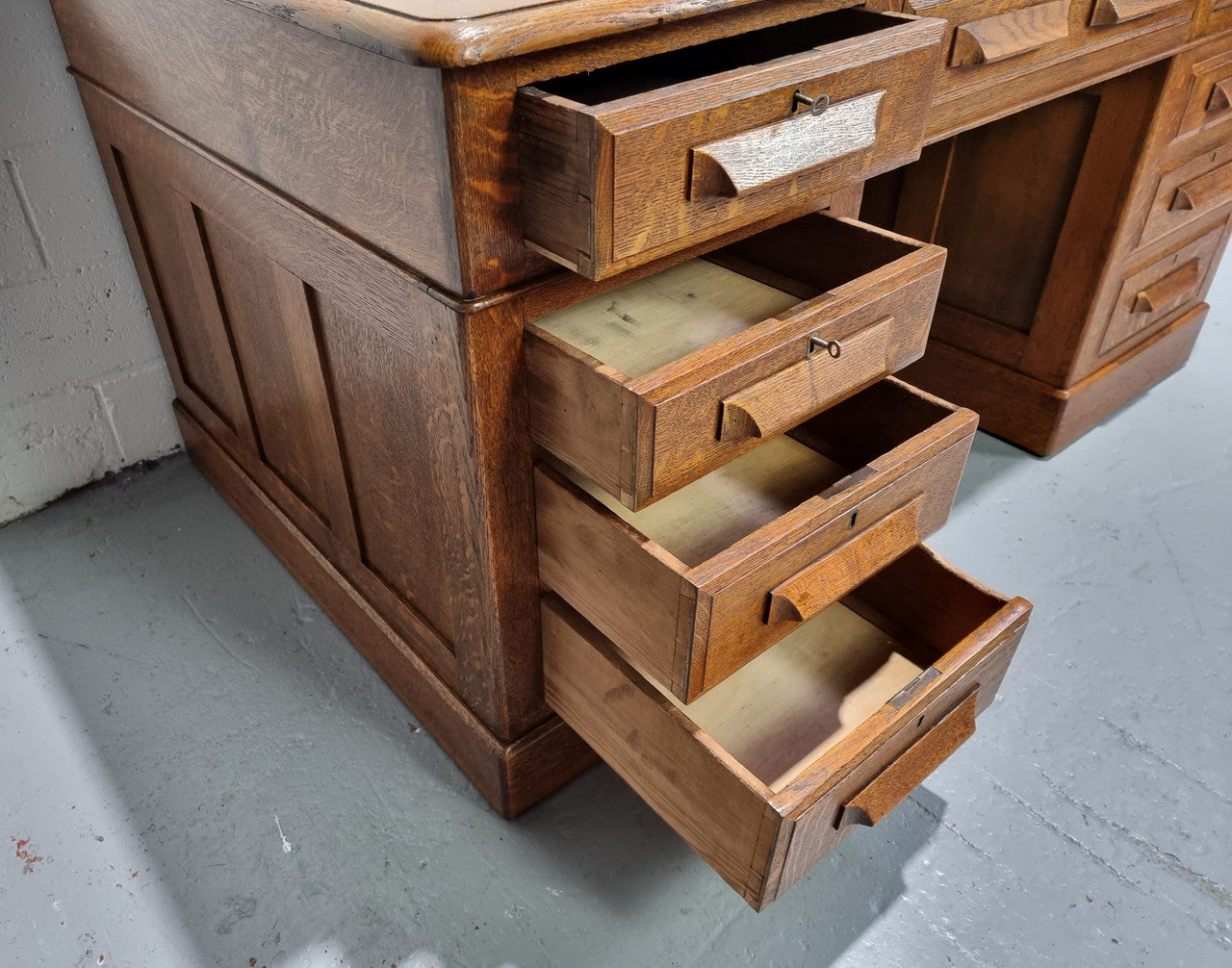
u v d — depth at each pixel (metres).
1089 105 1.44
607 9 0.66
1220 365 2.01
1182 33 1.34
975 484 1.67
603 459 0.77
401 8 0.64
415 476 0.96
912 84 0.83
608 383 0.71
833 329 0.82
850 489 0.83
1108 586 1.47
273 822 1.12
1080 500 1.64
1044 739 1.24
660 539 0.92
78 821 1.11
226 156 0.98
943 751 0.95
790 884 0.85
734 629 0.80
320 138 0.80
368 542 1.19
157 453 1.69
